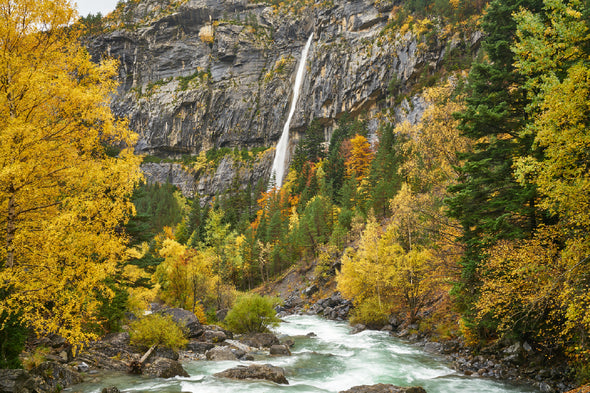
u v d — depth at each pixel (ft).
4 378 32.24
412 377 56.59
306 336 101.19
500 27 64.49
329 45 546.26
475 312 61.16
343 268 121.39
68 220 31.09
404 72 427.74
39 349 48.73
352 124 425.28
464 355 66.64
